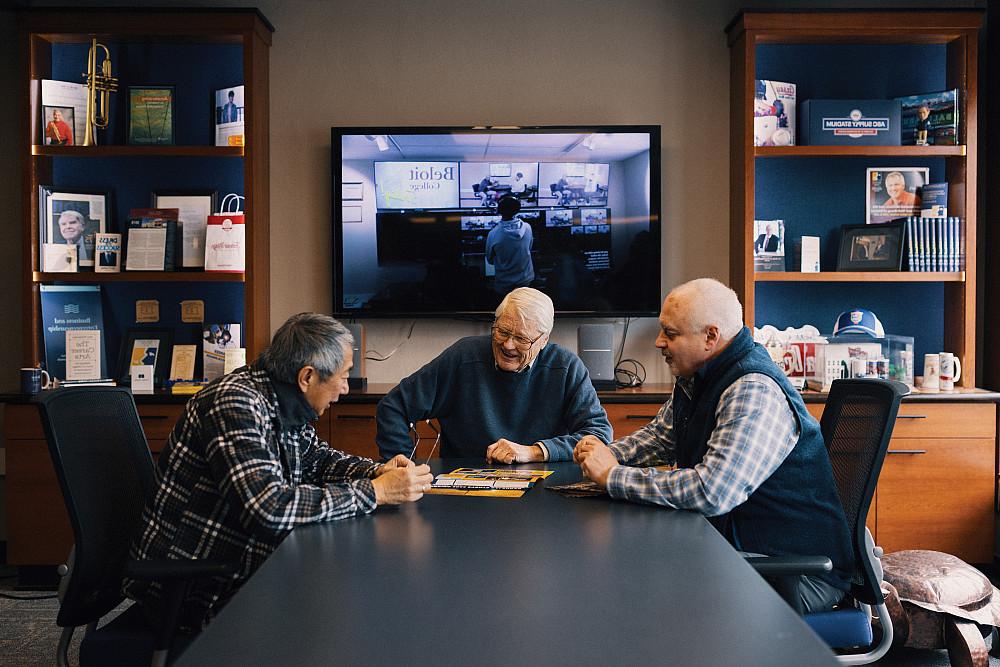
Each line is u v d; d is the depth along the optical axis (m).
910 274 4.10
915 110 4.21
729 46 4.36
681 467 2.27
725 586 1.39
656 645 1.12
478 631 1.18
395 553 1.60
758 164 4.39
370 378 4.45
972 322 4.13
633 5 4.38
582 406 2.80
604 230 4.34
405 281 4.34
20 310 4.36
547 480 2.33
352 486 1.92
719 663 1.06
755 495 2.08
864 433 2.18
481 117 4.40
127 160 4.36
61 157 4.34
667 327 2.17
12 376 4.38
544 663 1.07
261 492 1.80
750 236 4.12
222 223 4.16
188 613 1.90
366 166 4.31
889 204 4.34
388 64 4.38
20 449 3.89
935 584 2.97
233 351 4.13
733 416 2.00
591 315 4.35
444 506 2.01
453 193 4.33
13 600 3.79
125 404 2.14
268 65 4.36
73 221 4.22
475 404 2.83
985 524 3.93
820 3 4.39
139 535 1.94
